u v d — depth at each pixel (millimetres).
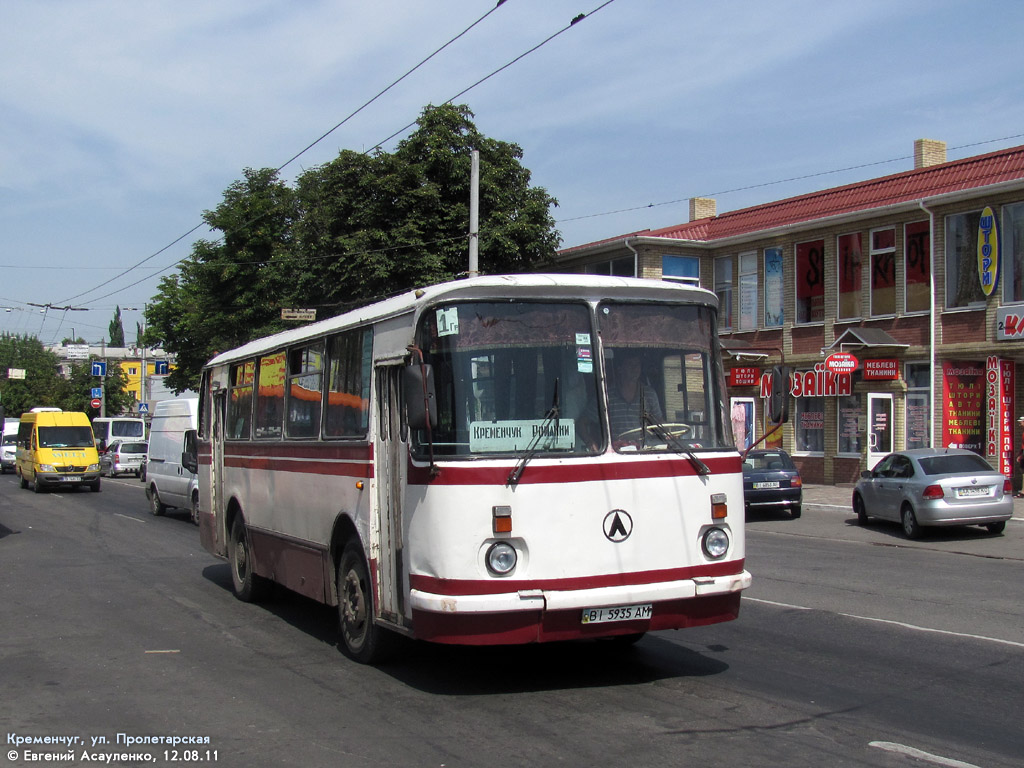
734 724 6105
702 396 7258
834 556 15492
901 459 19062
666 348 7160
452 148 31891
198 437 13508
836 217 28031
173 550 16703
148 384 75125
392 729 6121
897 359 26516
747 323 31797
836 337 28531
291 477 9594
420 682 7340
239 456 11461
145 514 24562
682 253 32750
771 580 12719
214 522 12516
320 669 7852
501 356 6727
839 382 27766
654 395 7039
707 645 8570
